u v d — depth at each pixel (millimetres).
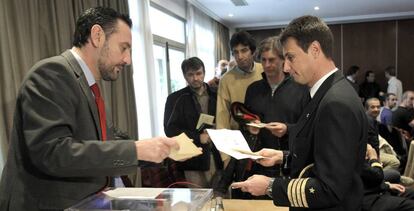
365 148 1035
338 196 937
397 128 4238
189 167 2607
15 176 1024
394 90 7066
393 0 6359
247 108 2066
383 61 7961
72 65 1033
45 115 915
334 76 1066
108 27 1082
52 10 2504
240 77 2291
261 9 6680
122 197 980
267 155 1400
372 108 3436
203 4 6109
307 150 1066
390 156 3131
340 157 935
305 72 1093
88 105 1050
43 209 1013
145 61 4074
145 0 4086
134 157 939
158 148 979
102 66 1114
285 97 1922
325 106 985
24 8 2279
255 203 1563
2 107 2061
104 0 3170
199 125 2523
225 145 1441
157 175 2512
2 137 2035
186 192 1048
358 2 6426
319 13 7312
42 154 900
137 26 4004
